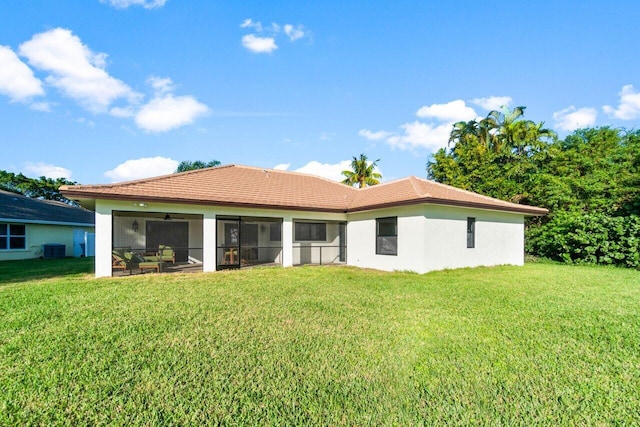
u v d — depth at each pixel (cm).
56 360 374
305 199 1434
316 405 292
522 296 729
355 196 1658
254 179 1547
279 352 404
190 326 498
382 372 354
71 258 1806
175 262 1557
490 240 1361
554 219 1620
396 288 825
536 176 1912
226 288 813
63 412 279
